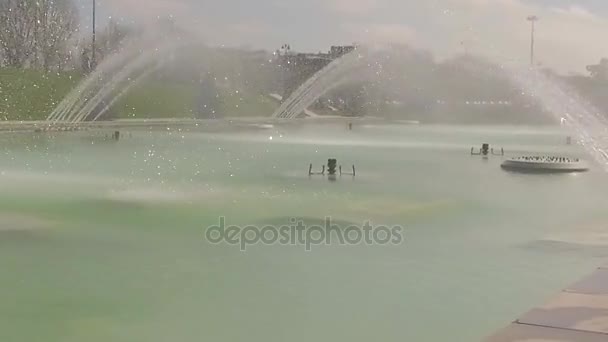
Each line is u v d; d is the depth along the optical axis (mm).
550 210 17016
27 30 80500
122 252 11375
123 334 7398
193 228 13531
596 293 7418
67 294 8914
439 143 47719
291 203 17125
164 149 35594
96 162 27000
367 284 9617
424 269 10570
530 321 6426
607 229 14273
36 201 16359
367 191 20109
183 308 8375
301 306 8484
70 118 61062
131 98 72250
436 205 17547
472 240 12992
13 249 11430
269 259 11055
